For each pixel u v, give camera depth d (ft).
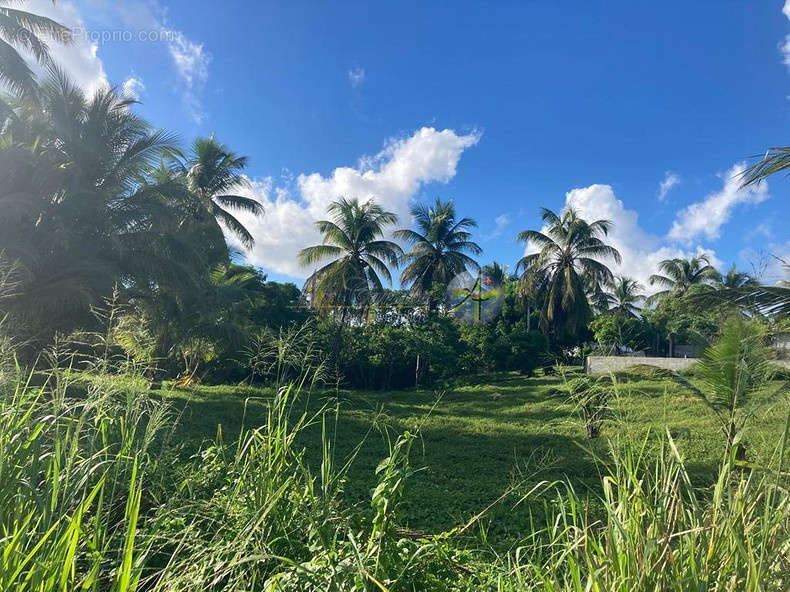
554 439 32.40
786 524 5.90
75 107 41.14
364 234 81.97
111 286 34.94
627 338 72.95
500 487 21.21
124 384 9.12
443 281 88.69
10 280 25.02
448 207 93.50
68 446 7.82
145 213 40.93
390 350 76.07
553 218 90.84
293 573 7.06
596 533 7.51
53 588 5.70
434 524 16.02
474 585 8.36
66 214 36.55
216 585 7.56
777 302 23.84
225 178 76.59
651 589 5.49
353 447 29.40
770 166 22.62
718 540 5.84
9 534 6.38
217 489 10.13
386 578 7.39
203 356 58.18
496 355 78.84
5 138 36.24
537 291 91.50
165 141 43.52
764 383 10.26
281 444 9.65
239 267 89.76
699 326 38.42
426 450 29.86
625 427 8.70
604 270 88.63
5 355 9.35
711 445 21.36
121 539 7.07
